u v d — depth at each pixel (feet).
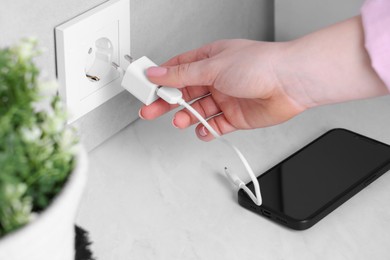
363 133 3.24
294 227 2.68
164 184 2.90
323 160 2.99
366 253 2.61
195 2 3.29
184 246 2.62
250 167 2.95
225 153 3.09
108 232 2.66
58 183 1.63
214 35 3.54
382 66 2.36
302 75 2.60
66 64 2.67
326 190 2.83
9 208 1.52
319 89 2.64
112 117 3.08
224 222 2.73
